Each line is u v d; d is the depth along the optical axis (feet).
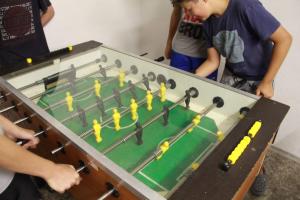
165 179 2.62
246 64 4.33
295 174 5.64
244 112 3.33
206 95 3.74
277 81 5.56
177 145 3.06
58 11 6.23
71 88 4.17
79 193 3.52
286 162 5.95
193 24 5.32
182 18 5.68
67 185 2.51
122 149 3.04
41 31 5.55
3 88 3.89
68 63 4.72
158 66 4.20
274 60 3.85
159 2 7.36
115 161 2.87
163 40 7.85
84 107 3.73
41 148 3.80
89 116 3.61
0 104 4.17
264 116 2.99
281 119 2.96
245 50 4.14
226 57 4.49
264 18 3.66
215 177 2.26
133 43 8.28
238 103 3.46
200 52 5.55
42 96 3.94
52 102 3.80
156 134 3.27
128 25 7.86
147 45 8.43
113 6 7.23
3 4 4.88
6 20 4.99
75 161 2.99
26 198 3.33
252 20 3.71
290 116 5.70
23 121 3.77
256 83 4.44
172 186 2.53
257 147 2.58
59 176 2.48
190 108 3.75
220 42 4.33
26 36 5.31
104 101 3.87
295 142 5.90
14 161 2.31
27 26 5.29
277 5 5.02
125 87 4.25
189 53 5.67
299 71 5.19
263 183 4.99
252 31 3.91
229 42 4.17
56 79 4.31
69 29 6.62
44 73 4.42
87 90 4.17
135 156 2.94
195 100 3.88
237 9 3.80
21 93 3.65
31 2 5.25
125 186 2.29
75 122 3.47
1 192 2.96
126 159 2.90
